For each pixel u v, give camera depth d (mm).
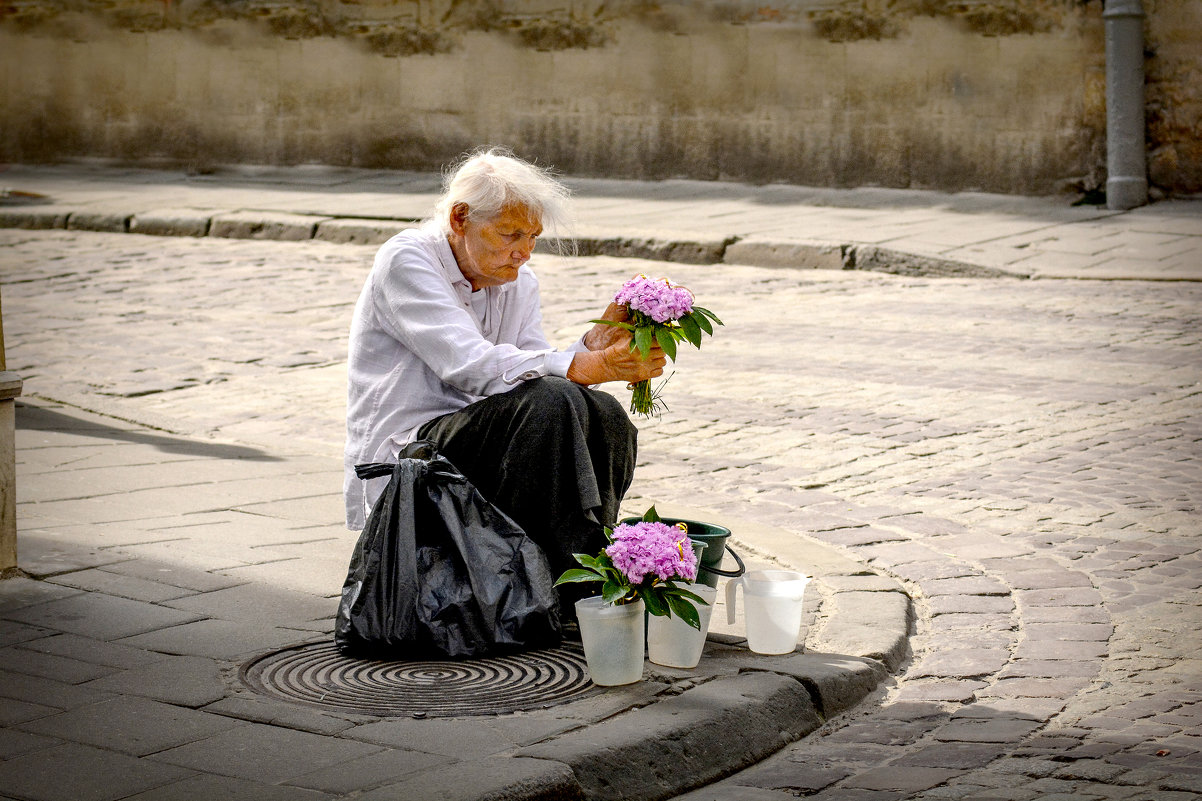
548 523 6359
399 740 5262
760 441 11000
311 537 8109
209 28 30844
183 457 10180
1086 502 9234
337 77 29703
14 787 4859
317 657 6223
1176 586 7625
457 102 28594
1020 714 5996
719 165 26062
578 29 27031
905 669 6590
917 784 5316
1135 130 22047
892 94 24328
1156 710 5996
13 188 27344
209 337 15227
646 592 5863
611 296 17234
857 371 13266
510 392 6293
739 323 15656
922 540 8508
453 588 6230
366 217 22828
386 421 6602
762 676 6043
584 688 5883
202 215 23328
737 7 25438
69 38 32312
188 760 5082
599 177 27172
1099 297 16500
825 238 19766
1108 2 21891
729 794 5293
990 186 23766
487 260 6484
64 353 14383
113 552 7688
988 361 13523
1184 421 11258
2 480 7172
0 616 6656
